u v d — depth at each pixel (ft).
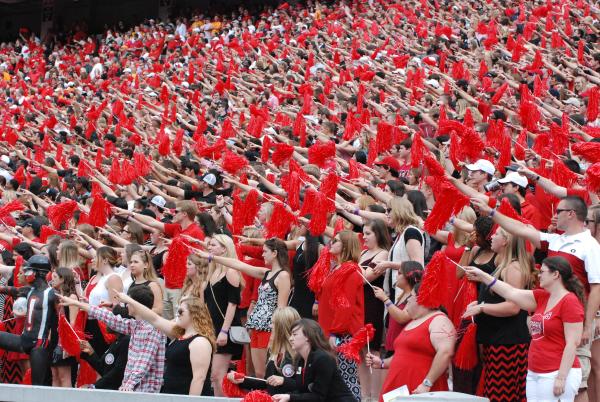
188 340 55.01
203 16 268.62
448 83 105.81
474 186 67.67
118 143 139.23
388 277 59.77
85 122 169.58
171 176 105.91
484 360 52.54
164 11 312.09
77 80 225.97
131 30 279.08
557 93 111.65
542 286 47.19
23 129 166.61
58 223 77.05
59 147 133.80
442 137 83.66
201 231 72.90
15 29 357.00
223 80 171.94
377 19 192.34
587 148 60.49
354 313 57.93
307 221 64.59
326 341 50.01
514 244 51.93
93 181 96.37
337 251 59.41
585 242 49.37
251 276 67.46
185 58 212.43
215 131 135.85
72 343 61.77
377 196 67.97
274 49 186.91
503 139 78.38
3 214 82.79
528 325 51.83
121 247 80.12
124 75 216.13
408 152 83.46
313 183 74.18
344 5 215.10
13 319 73.56
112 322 59.11
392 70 141.18
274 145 93.81
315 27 202.69
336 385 49.29
